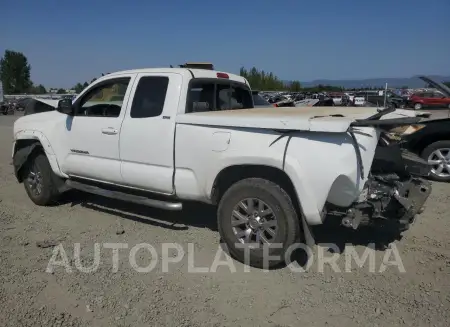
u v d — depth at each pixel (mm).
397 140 3996
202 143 4109
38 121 5773
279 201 3742
